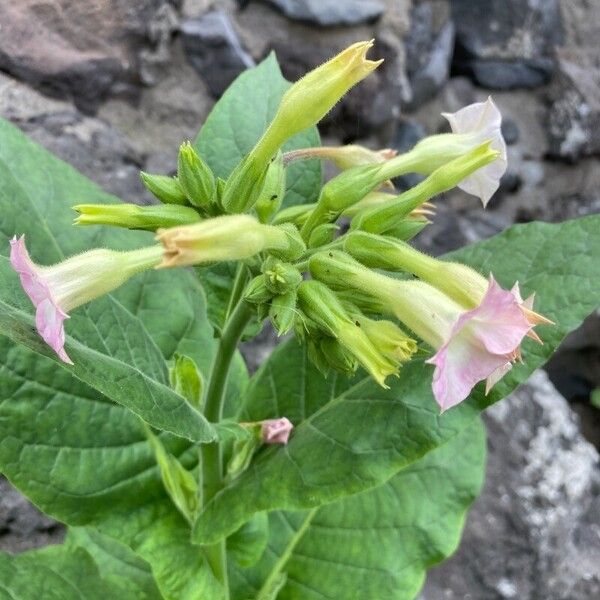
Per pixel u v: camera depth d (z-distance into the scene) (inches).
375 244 5.6
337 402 6.9
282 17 12.6
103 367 5.4
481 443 9.1
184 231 4.6
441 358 4.4
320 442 6.6
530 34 15.2
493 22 15.0
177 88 12.2
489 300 4.4
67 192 8.0
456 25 14.9
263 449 7.0
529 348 6.2
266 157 5.4
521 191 15.6
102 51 11.5
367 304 5.6
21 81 11.1
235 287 6.6
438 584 11.1
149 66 11.9
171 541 7.2
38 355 6.9
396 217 5.8
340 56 5.3
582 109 15.3
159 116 12.2
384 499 8.8
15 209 7.1
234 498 6.7
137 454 7.4
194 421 5.8
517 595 11.2
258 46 12.6
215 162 7.6
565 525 11.7
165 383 6.8
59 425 6.9
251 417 7.4
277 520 9.2
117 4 11.4
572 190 15.7
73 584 7.6
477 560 11.3
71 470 6.9
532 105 15.6
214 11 12.3
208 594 7.0
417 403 6.3
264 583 8.7
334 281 5.5
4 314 5.1
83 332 6.4
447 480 8.9
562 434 12.4
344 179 5.9
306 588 8.5
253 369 11.6
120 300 8.2
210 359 8.4
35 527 10.0
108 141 11.5
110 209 5.2
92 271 5.0
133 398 5.4
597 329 16.2
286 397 7.4
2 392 6.7
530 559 11.4
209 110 12.4
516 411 12.4
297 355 7.5
